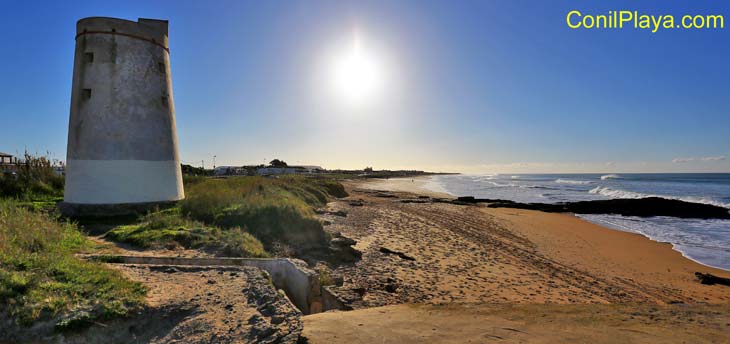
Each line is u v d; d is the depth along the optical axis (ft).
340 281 28.81
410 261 39.19
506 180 380.17
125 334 14.66
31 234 22.76
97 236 33.53
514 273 37.58
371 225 60.54
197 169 201.05
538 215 91.66
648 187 207.82
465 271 36.91
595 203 107.96
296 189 83.61
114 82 44.70
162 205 46.42
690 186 216.74
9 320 13.61
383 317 18.66
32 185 57.36
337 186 124.98
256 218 39.63
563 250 51.90
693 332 16.38
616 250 53.31
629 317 19.10
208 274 21.08
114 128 44.29
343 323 17.37
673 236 65.98
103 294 15.90
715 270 43.27
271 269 25.39
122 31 45.50
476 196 158.51
